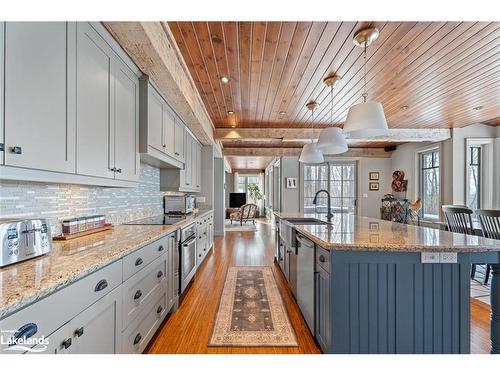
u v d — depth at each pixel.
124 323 1.50
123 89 2.10
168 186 3.90
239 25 2.08
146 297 1.85
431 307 1.69
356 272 1.68
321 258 1.91
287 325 2.39
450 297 1.69
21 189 1.53
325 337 1.83
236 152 7.79
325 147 3.23
